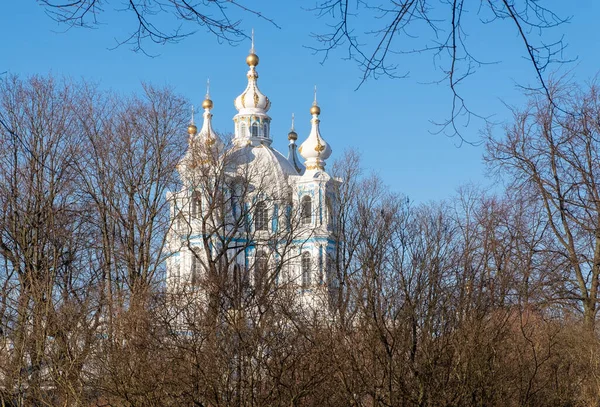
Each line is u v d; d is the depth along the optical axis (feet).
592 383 101.91
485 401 86.22
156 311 93.30
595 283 127.44
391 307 89.81
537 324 104.42
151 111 155.02
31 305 112.16
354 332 89.15
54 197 135.03
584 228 116.57
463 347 86.12
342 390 86.28
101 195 146.00
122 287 138.51
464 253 94.32
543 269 122.83
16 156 132.57
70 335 98.43
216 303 94.79
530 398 93.56
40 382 95.96
